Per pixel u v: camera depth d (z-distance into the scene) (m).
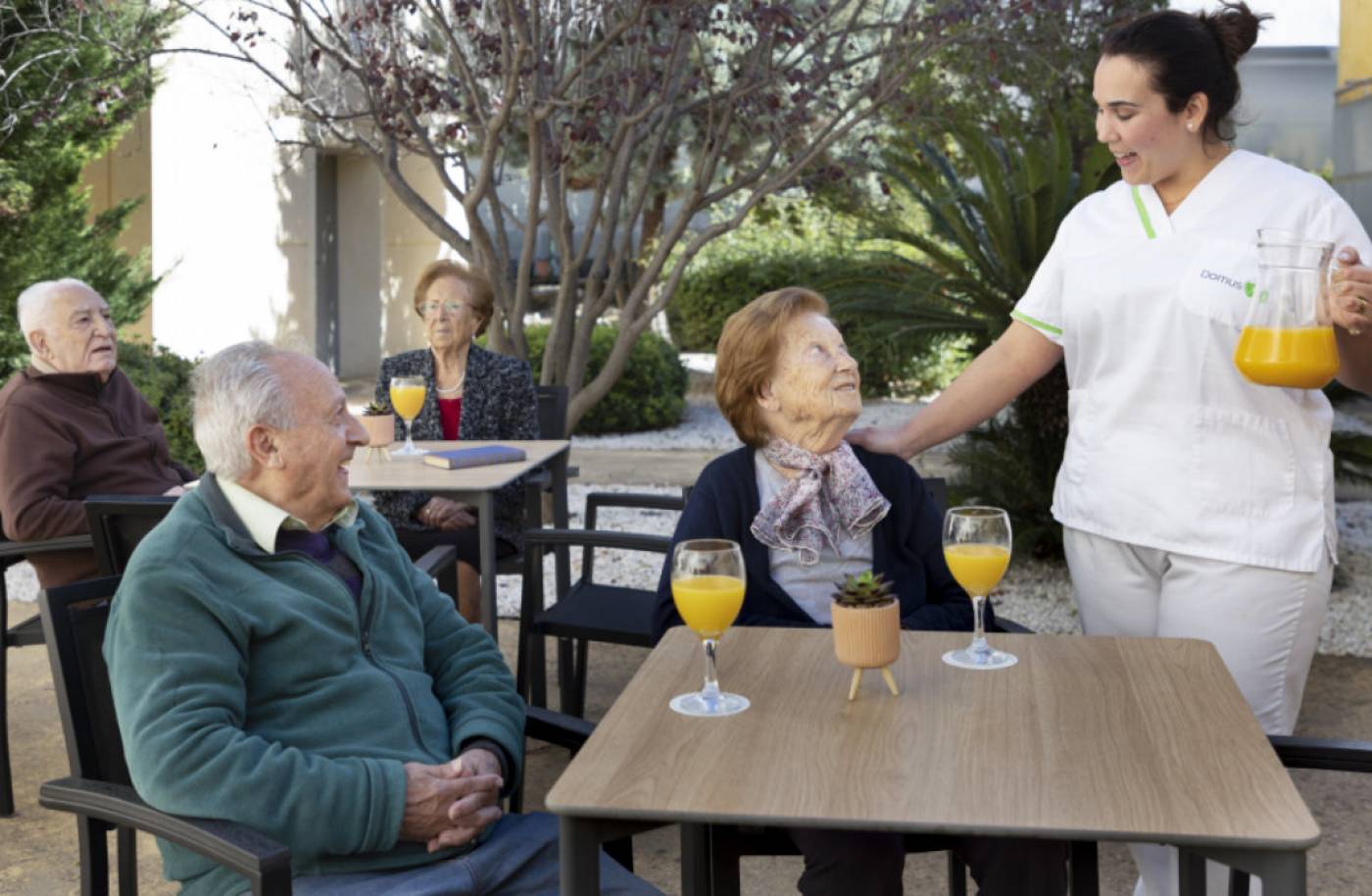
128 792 1.91
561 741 2.27
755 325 2.49
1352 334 2.23
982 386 2.82
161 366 7.66
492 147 6.27
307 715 2.09
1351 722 4.09
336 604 2.16
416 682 2.25
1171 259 2.44
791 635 2.23
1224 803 1.51
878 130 7.50
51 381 3.59
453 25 7.00
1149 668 2.03
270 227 12.72
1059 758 1.66
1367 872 3.08
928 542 2.63
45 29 6.93
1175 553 2.48
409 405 4.07
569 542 3.52
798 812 1.50
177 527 2.06
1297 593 2.43
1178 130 2.37
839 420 2.47
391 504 4.18
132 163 11.64
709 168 6.78
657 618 2.52
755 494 2.55
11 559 3.49
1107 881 3.12
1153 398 2.48
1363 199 8.27
